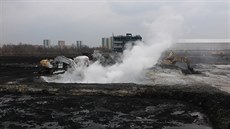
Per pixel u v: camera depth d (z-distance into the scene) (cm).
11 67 5303
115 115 1961
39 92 2631
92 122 1812
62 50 12394
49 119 1883
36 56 9425
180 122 1803
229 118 1709
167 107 2156
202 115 1955
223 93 2269
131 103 2273
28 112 2050
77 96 2531
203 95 2250
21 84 2853
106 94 2534
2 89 2697
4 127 1728
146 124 1764
